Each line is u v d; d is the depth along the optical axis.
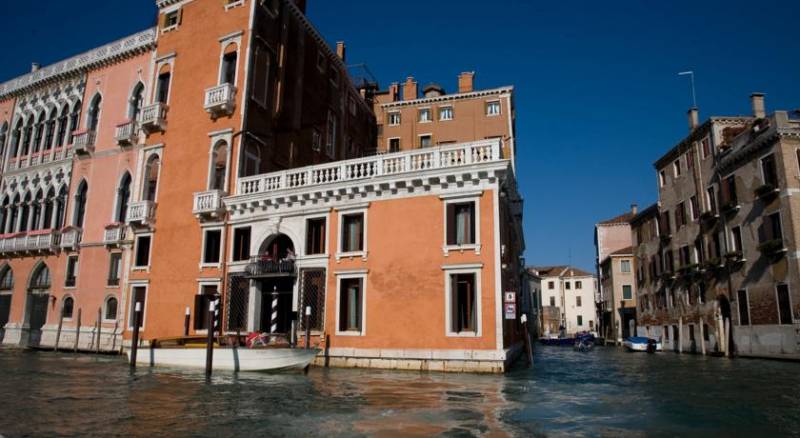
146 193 23.45
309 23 26.47
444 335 15.78
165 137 23.28
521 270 34.66
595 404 10.48
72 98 28.53
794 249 22.48
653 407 10.23
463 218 16.61
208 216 20.83
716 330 28.55
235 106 21.52
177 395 11.04
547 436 7.44
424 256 16.52
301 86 25.69
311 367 16.81
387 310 16.67
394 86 37.72
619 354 31.58
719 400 11.23
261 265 18.77
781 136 23.41
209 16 23.47
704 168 30.45
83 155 26.83
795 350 22.25
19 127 31.17
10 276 28.50
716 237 29.00
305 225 18.72
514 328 22.03
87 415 8.89
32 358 20.73
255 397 10.73
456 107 35.38
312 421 8.33
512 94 35.19
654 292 38.75
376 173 17.80
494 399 10.66
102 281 24.02
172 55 24.22
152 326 21.33
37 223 28.45
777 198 23.66
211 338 15.38
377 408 9.48
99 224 25.02
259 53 22.56
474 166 16.03
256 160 22.00
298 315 17.97
